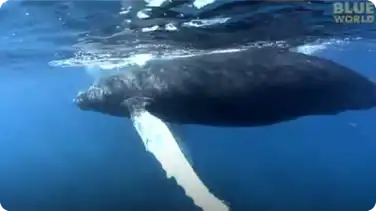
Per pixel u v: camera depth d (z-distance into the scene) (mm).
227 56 10508
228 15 10734
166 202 35188
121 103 10352
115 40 13312
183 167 7797
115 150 56188
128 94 10352
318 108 8961
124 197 37656
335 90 8680
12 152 59688
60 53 16188
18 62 19406
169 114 9703
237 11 10414
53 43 14281
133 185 42156
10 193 41156
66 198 37469
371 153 56625
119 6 10086
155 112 9734
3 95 38188
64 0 9820
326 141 54688
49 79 27625
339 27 12695
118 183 44250
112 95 10578
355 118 45750
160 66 10680
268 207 38219
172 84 9820
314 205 38469
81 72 23031
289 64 9031
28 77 26234
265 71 8969
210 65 9758
